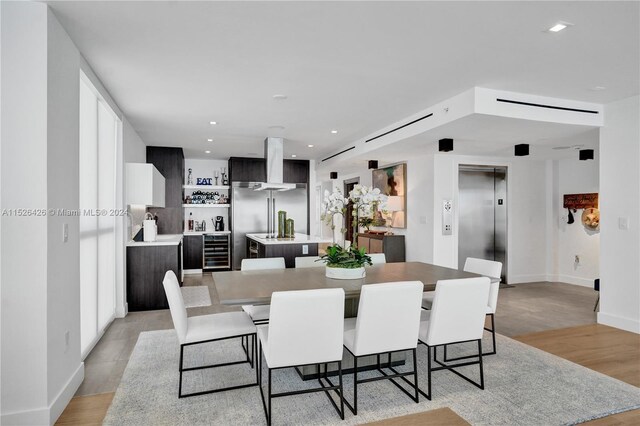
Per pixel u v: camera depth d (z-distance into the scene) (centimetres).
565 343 369
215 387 271
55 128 233
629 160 399
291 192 818
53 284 228
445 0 217
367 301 231
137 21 242
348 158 664
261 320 302
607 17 233
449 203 632
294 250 572
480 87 363
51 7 225
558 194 699
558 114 397
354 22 243
